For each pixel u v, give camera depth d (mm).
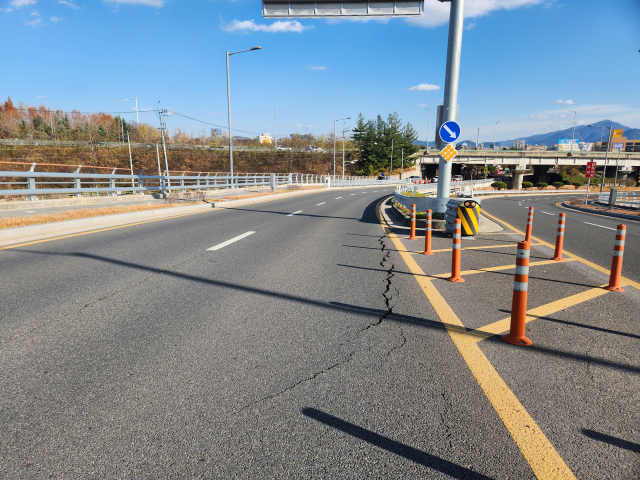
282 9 12922
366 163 107562
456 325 4258
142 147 90812
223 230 10883
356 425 2549
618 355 3602
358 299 5066
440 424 2570
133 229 10680
